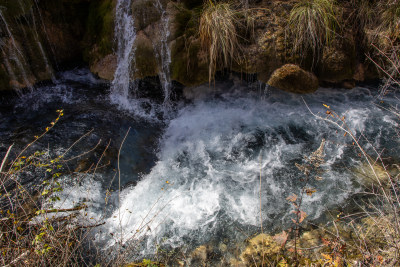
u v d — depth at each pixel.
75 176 3.54
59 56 5.16
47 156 3.77
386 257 2.32
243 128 4.35
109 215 3.20
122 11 4.56
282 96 4.74
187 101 4.83
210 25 4.25
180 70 4.49
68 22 5.02
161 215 3.21
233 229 3.06
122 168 3.75
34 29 4.70
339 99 4.70
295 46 4.35
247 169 3.73
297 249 2.72
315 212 3.15
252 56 4.40
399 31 4.44
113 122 4.41
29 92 4.83
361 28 4.68
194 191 3.48
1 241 2.32
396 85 4.70
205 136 4.25
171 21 4.43
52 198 2.69
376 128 4.18
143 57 4.53
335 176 3.53
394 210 2.41
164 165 3.84
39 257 2.29
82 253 2.79
